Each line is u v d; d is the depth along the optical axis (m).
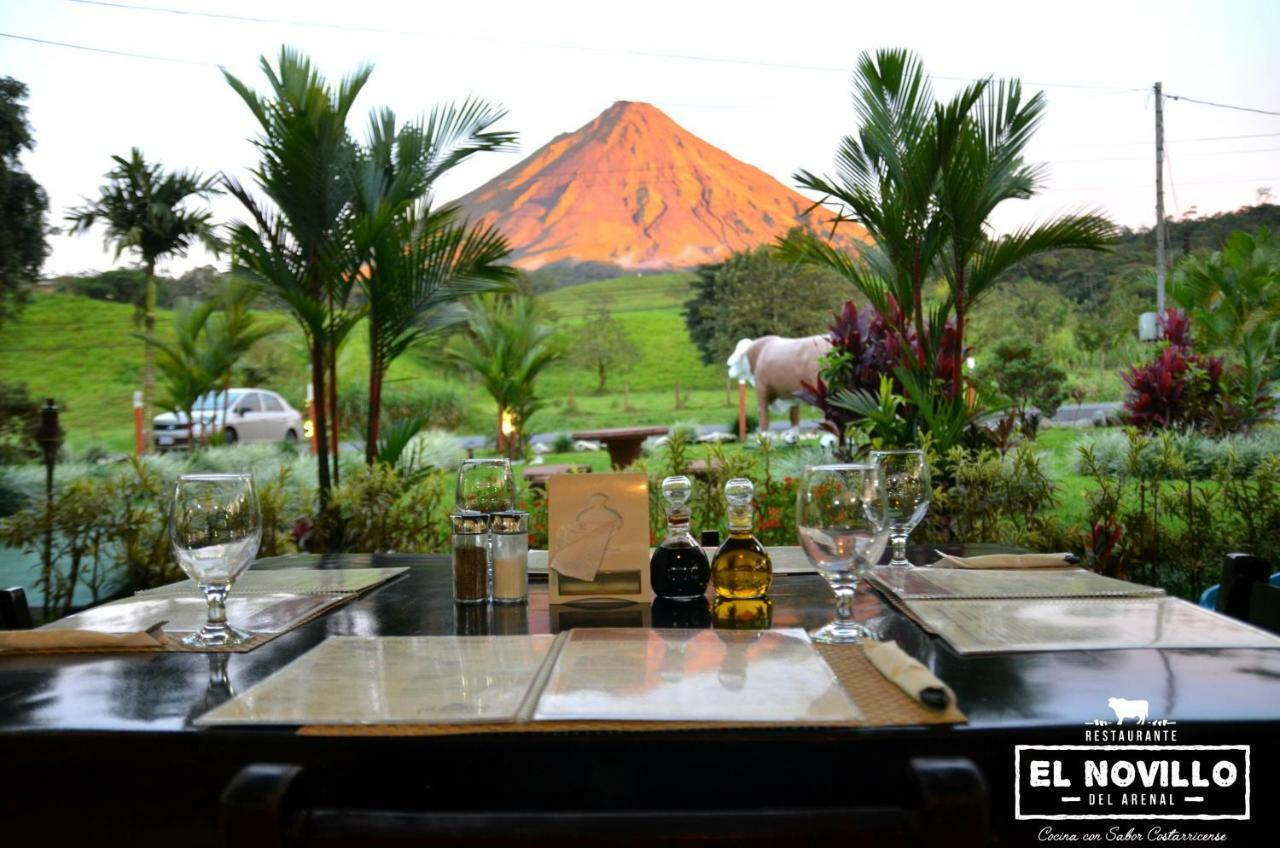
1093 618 1.21
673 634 1.16
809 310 30.00
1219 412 7.15
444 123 4.45
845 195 3.89
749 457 3.59
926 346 3.89
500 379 11.22
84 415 25.42
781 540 3.32
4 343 25.88
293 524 4.36
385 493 3.96
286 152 3.97
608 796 0.90
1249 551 3.38
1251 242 8.17
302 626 1.27
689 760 0.82
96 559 3.57
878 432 4.14
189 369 11.34
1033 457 3.59
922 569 1.55
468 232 4.57
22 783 0.92
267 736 0.83
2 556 4.95
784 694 0.90
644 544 1.39
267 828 0.50
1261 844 0.85
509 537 1.38
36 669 1.07
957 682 0.95
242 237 4.13
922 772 0.50
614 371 33.94
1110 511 3.41
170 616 1.35
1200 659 1.02
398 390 19.97
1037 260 21.30
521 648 1.10
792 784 0.89
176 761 0.84
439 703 0.89
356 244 4.07
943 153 3.62
